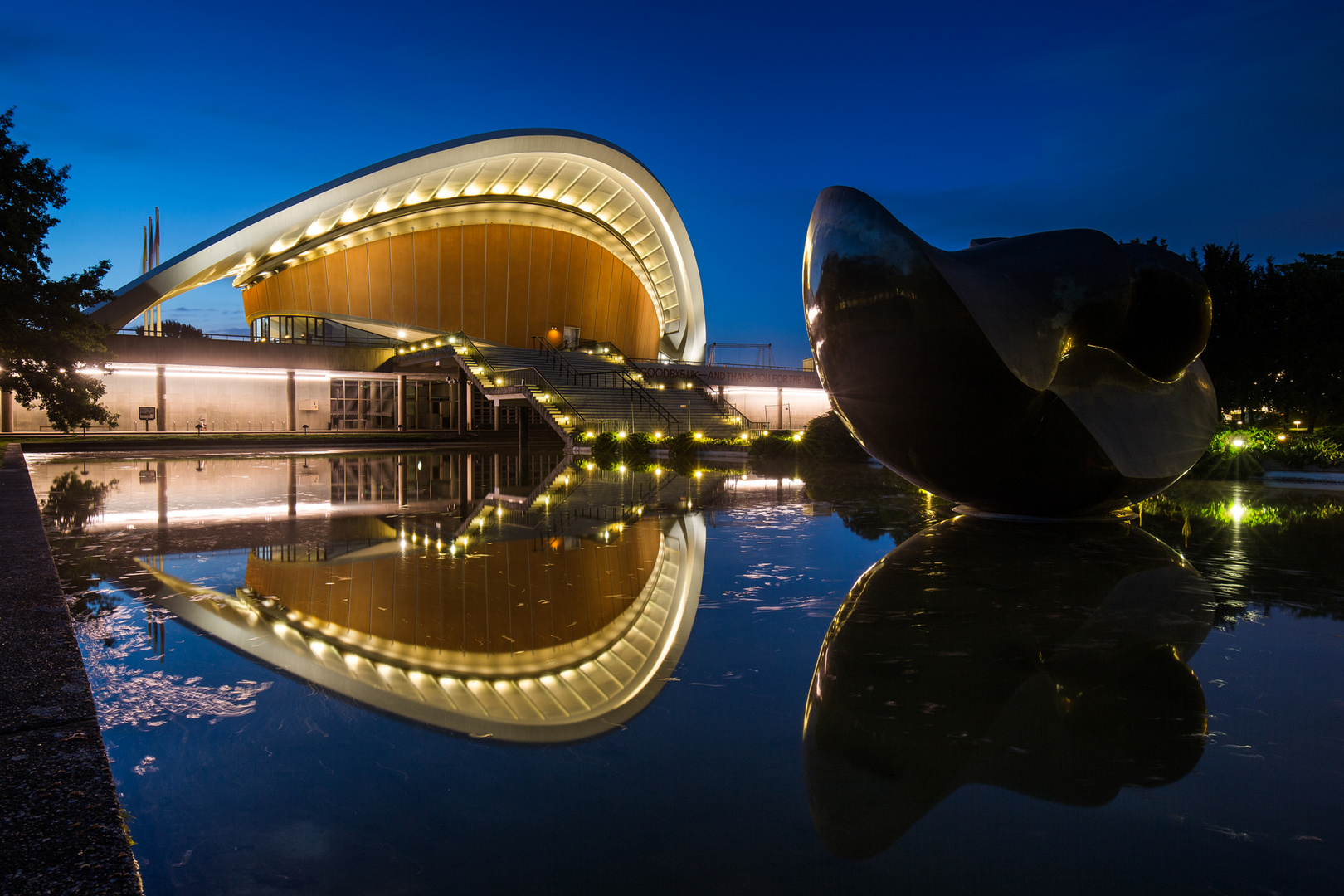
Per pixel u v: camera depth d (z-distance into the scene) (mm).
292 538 8516
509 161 46062
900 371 8023
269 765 2848
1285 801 2545
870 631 4637
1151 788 2633
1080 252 8242
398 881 2070
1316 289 22188
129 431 37812
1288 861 2172
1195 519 9719
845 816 2449
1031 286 8125
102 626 4805
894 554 7281
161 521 9930
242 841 2305
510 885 2051
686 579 6234
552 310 54125
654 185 51344
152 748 2998
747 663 4047
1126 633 4535
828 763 2844
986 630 4633
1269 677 3756
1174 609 5102
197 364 38125
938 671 3879
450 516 10500
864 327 8070
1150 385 9227
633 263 61469
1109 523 9289
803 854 2223
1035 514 9336
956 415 8125
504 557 7312
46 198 22156
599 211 55344
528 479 17375
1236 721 3219
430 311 49969
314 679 3820
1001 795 2592
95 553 7488
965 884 2037
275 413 41562
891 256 7730
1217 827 2367
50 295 22609
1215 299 22578
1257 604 5219
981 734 3092
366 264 48156
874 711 3350
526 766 2842
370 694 3609
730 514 10633
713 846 2268
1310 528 8844
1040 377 7824
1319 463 17703
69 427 24797
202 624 4859
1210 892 1996
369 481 16562
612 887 2023
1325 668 3885
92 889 1570
